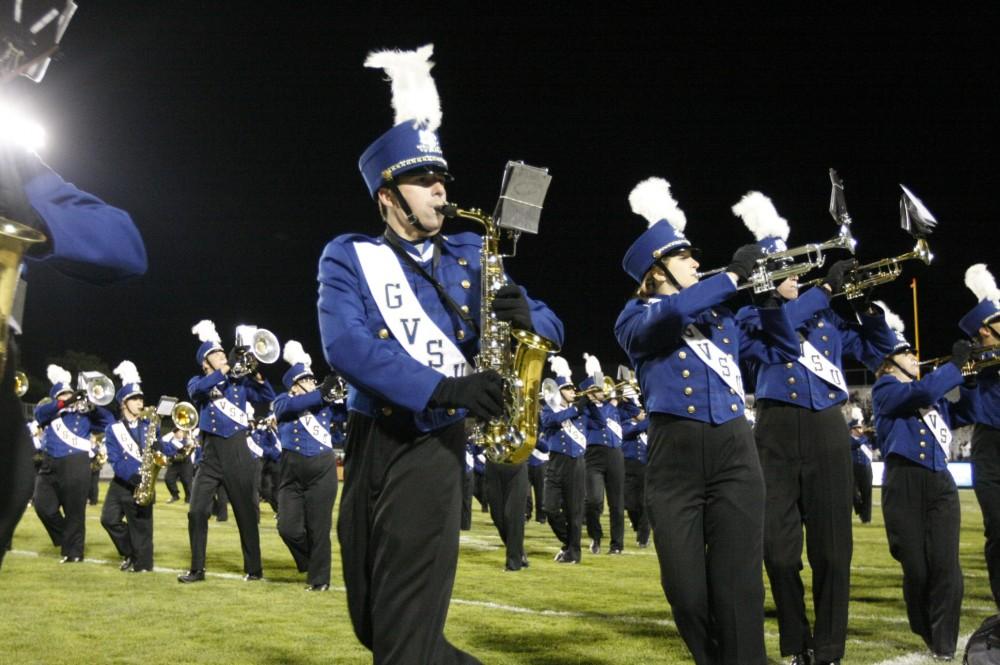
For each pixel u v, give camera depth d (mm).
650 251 4727
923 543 5785
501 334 3086
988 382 6961
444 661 2986
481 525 16391
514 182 3178
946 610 5641
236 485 8922
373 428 3027
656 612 7160
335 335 2896
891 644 5992
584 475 10984
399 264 3107
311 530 8383
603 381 12328
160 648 5809
